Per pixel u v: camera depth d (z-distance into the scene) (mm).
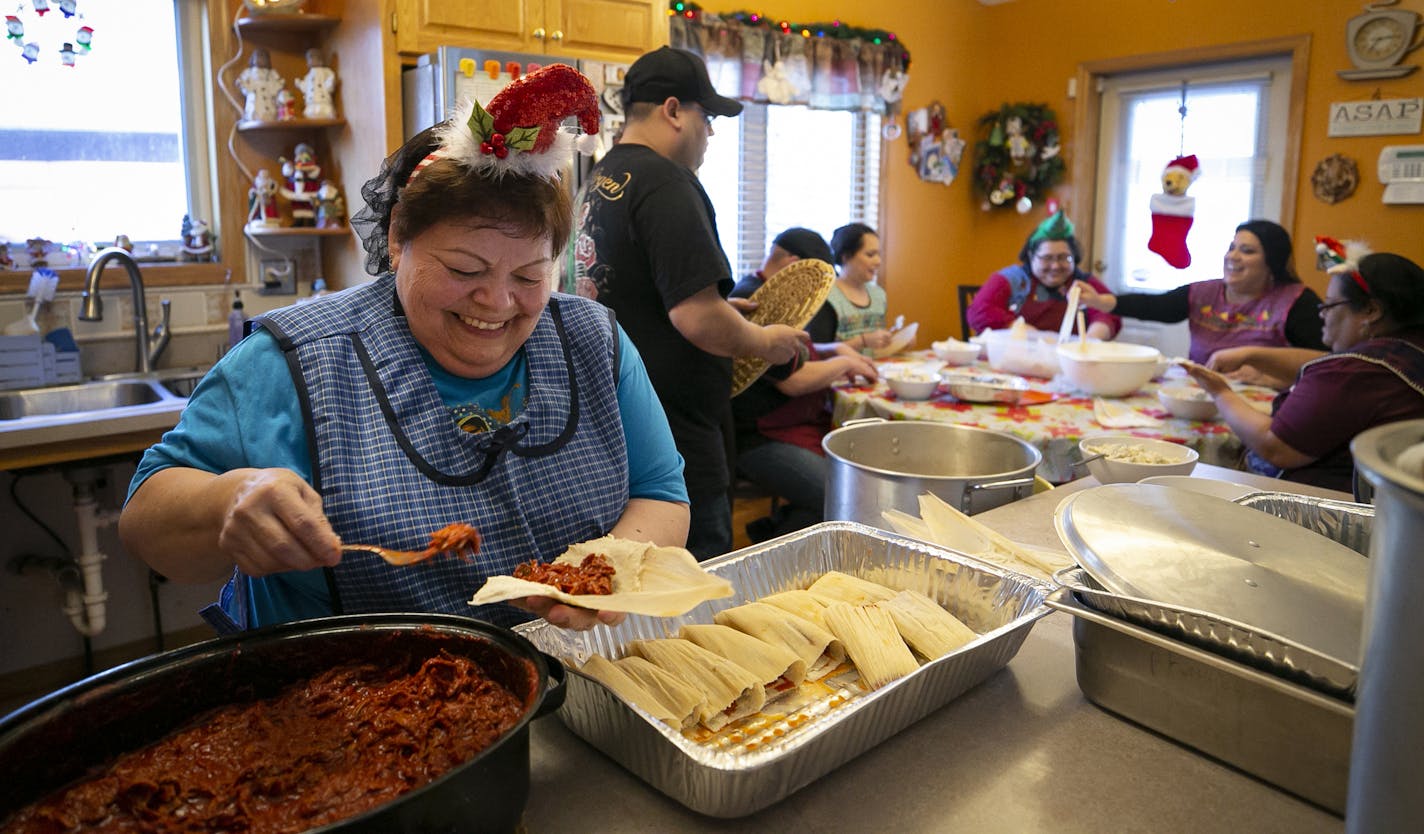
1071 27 5391
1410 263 2285
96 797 724
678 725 903
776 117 4953
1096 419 2729
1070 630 1208
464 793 638
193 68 3020
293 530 825
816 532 1300
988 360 3619
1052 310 4047
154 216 3039
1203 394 2742
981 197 5871
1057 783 866
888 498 1641
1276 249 3408
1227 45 4793
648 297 2098
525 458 1097
